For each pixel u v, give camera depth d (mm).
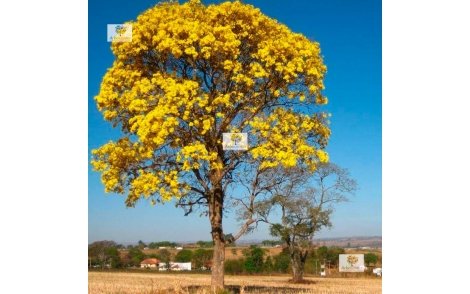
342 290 24578
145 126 16500
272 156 17344
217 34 17781
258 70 17859
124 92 18094
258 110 18438
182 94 16812
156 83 17594
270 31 18641
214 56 18047
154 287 20078
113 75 18297
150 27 18203
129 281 21891
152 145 17000
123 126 18688
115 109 18281
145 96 17734
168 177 17266
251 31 18469
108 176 17594
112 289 20141
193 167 17078
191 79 18438
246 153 18266
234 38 17609
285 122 17750
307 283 27156
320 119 18734
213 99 17938
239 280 27203
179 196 17109
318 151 17828
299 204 27984
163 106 16734
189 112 16953
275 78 18359
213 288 18406
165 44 17469
